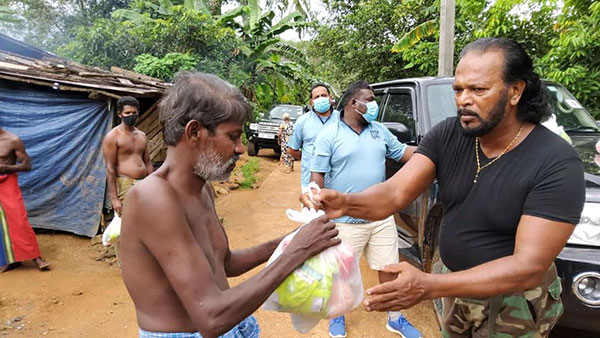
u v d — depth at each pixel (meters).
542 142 1.45
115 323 3.22
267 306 1.41
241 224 5.99
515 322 1.64
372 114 2.76
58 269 4.30
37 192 5.23
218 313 1.15
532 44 7.87
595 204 2.16
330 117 3.87
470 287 1.28
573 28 5.95
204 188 1.45
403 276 1.26
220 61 12.88
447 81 3.83
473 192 1.58
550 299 1.67
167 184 1.23
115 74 6.34
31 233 4.23
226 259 1.58
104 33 11.79
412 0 10.61
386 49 11.58
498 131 1.50
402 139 3.74
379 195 1.78
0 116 5.00
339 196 1.70
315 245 1.38
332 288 1.38
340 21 13.44
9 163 4.04
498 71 1.38
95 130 5.18
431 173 1.80
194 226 1.28
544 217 1.35
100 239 5.13
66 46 12.36
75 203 5.27
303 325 1.53
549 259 1.33
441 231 1.79
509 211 1.48
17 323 3.19
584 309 2.08
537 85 1.45
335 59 13.48
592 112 5.77
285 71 16.06
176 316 1.28
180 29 12.22
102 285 3.91
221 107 1.21
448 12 6.82
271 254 1.69
